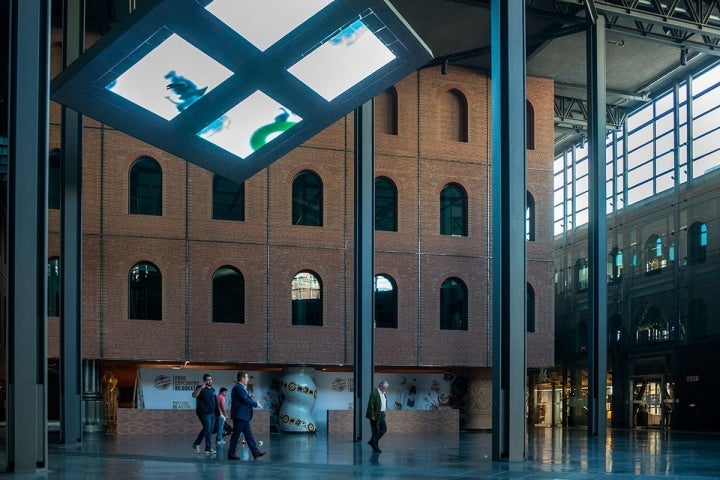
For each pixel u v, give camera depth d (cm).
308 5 1712
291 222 3325
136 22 1686
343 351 3322
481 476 1331
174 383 3281
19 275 1343
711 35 3231
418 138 3509
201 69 1873
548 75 3819
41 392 1355
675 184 4384
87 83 1870
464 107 3603
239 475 1312
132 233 3145
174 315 3156
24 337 1338
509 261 1611
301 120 2183
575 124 4622
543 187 3678
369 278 2403
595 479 1295
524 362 1617
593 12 3056
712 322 4091
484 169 3575
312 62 1916
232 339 3206
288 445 2305
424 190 3494
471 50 3381
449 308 3503
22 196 1354
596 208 2916
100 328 3072
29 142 1360
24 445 1330
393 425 3262
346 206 3388
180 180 3219
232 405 1703
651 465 1591
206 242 3222
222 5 1670
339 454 1895
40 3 1388
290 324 3272
